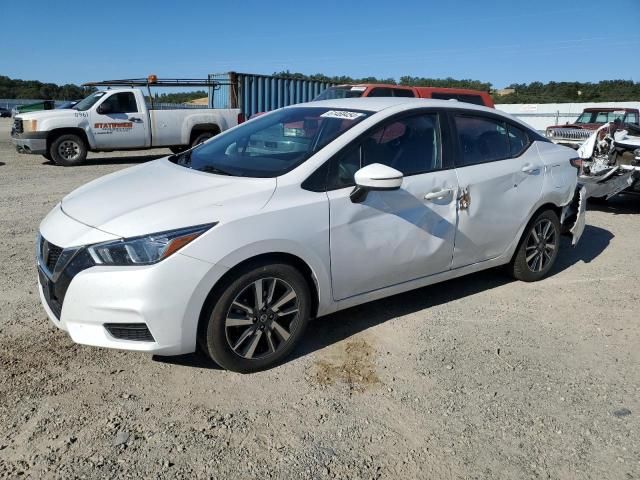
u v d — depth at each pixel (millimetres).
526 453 2754
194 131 14930
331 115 4039
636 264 5805
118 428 2814
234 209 3162
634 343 3984
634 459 2734
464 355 3699
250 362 3330
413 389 3275
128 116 13750
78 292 2971
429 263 4086
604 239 6820
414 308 4438
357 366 3512
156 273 2922
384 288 3902
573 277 5340
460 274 4402
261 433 2826
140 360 3473
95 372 3320
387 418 2992
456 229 4184
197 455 2645
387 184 3322
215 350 3199
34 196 8727
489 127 4598
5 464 2529
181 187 3459
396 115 3971
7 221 6883
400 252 3857
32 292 4480
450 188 4102
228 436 2791
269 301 3336
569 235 5566
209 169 3779
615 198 9648
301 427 2887
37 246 3459
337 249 3523
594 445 2830
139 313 2928
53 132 13117
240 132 4395
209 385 3234
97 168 12906
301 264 3451
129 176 3902
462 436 2865
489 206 4395
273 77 18969
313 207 3391
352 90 12547
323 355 3631
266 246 3191
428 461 2674
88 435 2752
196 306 3043
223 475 2521
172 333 3016
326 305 3592
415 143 4031
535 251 5016
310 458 2658
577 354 3789
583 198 5367
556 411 3111
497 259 4672
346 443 2777
